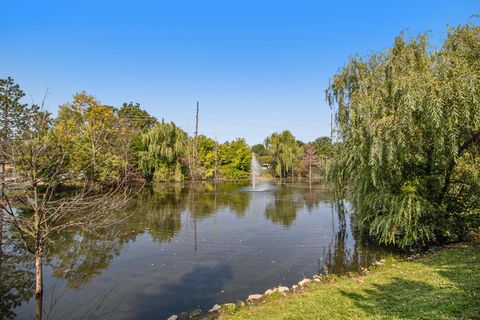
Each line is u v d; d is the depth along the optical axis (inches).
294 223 529.3
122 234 440.1
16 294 243.3
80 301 230.8
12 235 355.9
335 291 219.9
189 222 532.1
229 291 249.0
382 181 339.6
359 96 357.7
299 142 2586.1
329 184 490.0
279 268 304.7
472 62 288.5
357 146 344.5
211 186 1317.7
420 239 371.6
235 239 417.1
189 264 315.3
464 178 350.0
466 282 202.5
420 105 276.1
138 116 1995.6
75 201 209.3
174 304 225.8
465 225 349.7
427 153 331.9
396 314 160.7
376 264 305.3
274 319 175.6
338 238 424.8
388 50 366.9
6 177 189.8
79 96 976.9
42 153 209.6
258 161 2356.1
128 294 243.1
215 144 1911.9
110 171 690.2
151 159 1416.1
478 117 262.7
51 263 316.5
